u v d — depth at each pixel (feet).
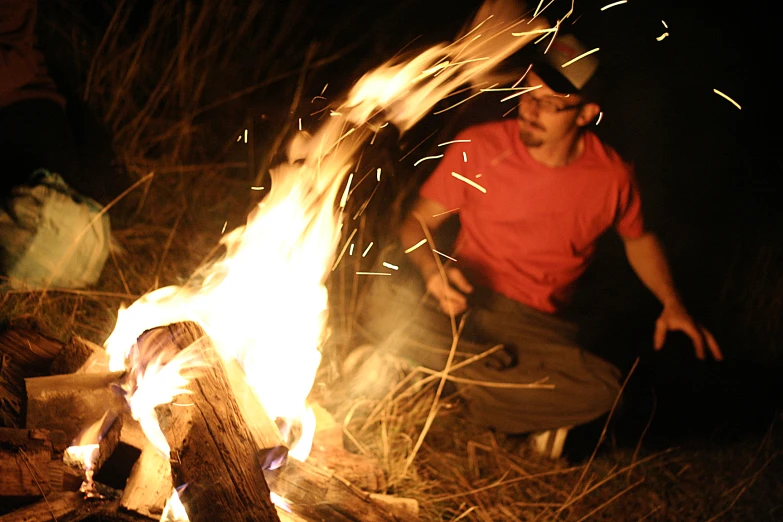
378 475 8.66
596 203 10.33
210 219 13.23
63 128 11.23
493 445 10.36
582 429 10.91
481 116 13.25
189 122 14.65
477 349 10.54
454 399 11.06
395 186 13.28
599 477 10.10
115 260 11.32
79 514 6.69
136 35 15.80
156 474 6.79
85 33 15.38
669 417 11.66
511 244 10.52
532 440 10.45
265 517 6.24
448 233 11.91
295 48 17.80
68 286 10.53
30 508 6.63
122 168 12.94
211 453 6.29
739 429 11.54
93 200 11.08
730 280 14.73
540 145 10.03
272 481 7.09
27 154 10.49
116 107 14.08
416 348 10.70
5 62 10.16
